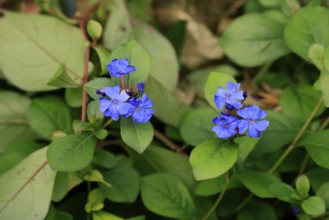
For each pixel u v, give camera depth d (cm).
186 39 93
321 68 69
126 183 72
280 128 74
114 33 83
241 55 80
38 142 81
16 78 77
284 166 76
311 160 77
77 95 75
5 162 75
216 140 65
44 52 78
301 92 78
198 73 87
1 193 69
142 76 67
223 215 75
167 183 72
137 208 76
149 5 91
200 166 65
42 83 77
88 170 71
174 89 82
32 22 79
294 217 79
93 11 86
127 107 63
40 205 69
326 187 69
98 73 78
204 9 95
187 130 74
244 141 69
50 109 77
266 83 84
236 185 71
